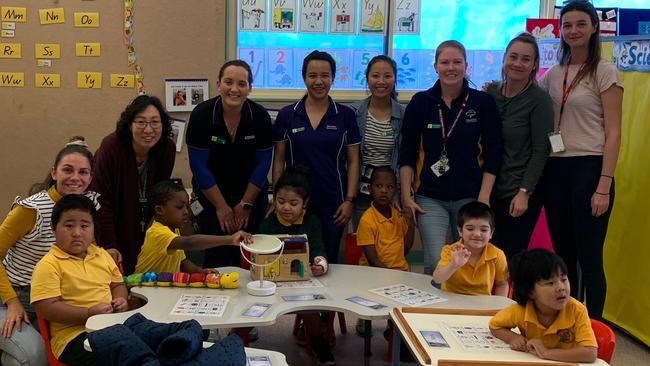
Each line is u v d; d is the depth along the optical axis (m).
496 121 3.03
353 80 4.36
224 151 3.04
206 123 2.99
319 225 2.96
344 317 3.49
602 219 2.99
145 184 2.89
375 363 3.09
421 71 4.43
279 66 4.27
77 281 2.24
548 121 3.00
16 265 2.49
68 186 2.46
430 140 3.07
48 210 2.45
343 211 3.15
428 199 3.11
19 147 4.12
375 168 3.25
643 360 3.22
